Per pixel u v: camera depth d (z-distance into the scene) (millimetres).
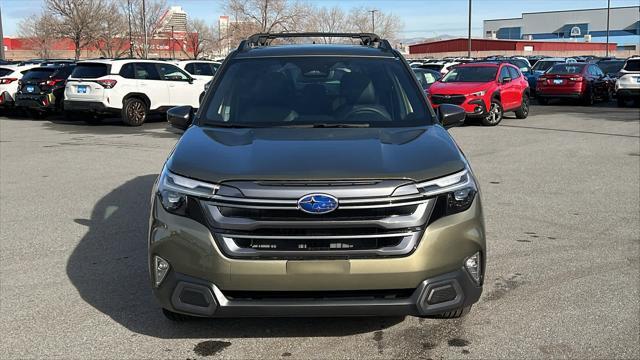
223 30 62969
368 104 4496
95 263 5246
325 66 4820
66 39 54875
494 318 4090
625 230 6141
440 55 88562
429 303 3293
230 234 3236
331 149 3621
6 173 9523
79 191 8156
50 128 16359
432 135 3967
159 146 12547
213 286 3254
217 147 3721
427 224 3293
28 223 6574
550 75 23172
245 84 4680
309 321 4035
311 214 3188
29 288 4672
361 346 3711
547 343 3725
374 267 3193
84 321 4074
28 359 3562
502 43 81875
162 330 3938
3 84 19250
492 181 8656
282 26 55312
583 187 8219
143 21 50281
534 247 5602
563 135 13938
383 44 5301
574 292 4520
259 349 3674
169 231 3381
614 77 26609
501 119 17094
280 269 3186
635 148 11719
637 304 4289
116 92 16250
